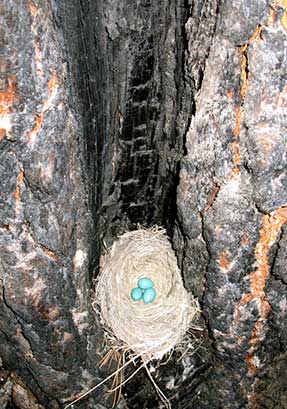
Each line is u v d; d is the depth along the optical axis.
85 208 0.67
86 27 0.60
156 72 0.72
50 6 0.51
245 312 0.69
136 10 0.64
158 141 0.80
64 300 0.67
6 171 0.55
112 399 0.81
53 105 0.53
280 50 0.50
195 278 0.73
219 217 0.61
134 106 0.74
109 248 0.90
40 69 0.51
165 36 0.69
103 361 0.76
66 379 0.75
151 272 0.91
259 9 0.49
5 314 0.67
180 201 0.65
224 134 0.57
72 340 0.71
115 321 0.79
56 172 0.57
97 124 0.69
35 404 0.83
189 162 0.61
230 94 0.55
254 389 0.80
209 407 0.85
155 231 0.94
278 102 0.53
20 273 0.62
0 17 0.47
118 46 0.66
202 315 0.77
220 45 0.53
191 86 0.65
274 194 0.58
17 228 0.59
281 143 0.55
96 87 0.66
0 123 0.52
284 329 0.71
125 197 0.86
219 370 0.79
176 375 0.83
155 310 0.83
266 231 0.62
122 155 0.80
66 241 0.62
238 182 0.59
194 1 0.59
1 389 0.83
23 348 0.72
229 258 0.64
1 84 0.50
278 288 0.67
